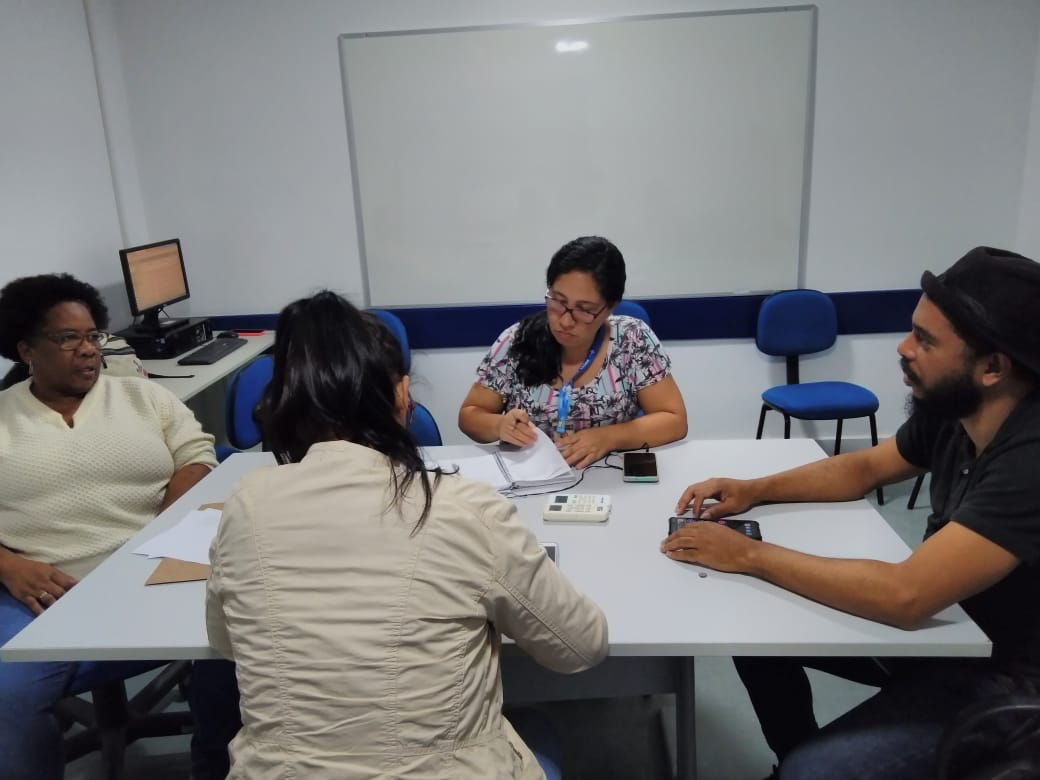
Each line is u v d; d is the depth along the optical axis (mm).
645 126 3344
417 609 904
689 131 3342
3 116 2658
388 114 3379
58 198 2963
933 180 3373
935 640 1123
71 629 1223
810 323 3391
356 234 3547
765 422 3689
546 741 1247
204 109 3416
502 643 1230
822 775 1222
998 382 1164
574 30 3246
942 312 1153
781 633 1146
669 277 3531
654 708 2031
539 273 3541
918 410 1446
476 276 3562
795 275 3504
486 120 3367
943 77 3254
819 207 3422
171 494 1910
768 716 1596
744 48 3238
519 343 2000
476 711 948
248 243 3572
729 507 1521
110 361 2416
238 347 3252
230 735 1539
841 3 3184
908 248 3459
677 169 3389
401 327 3430
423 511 932
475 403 2041
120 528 1813
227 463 1942
